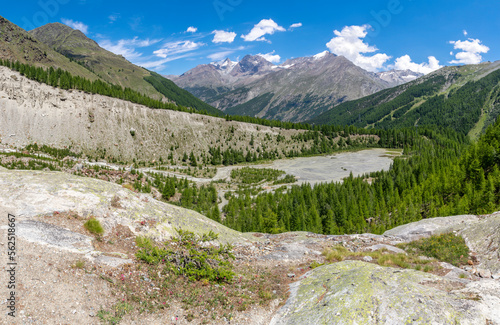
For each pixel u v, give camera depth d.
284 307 13.47
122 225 17.48
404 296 12.13
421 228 26.02
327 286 14.09
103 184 20.02
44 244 12.90
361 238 26.11
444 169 99.81
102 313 10.86
